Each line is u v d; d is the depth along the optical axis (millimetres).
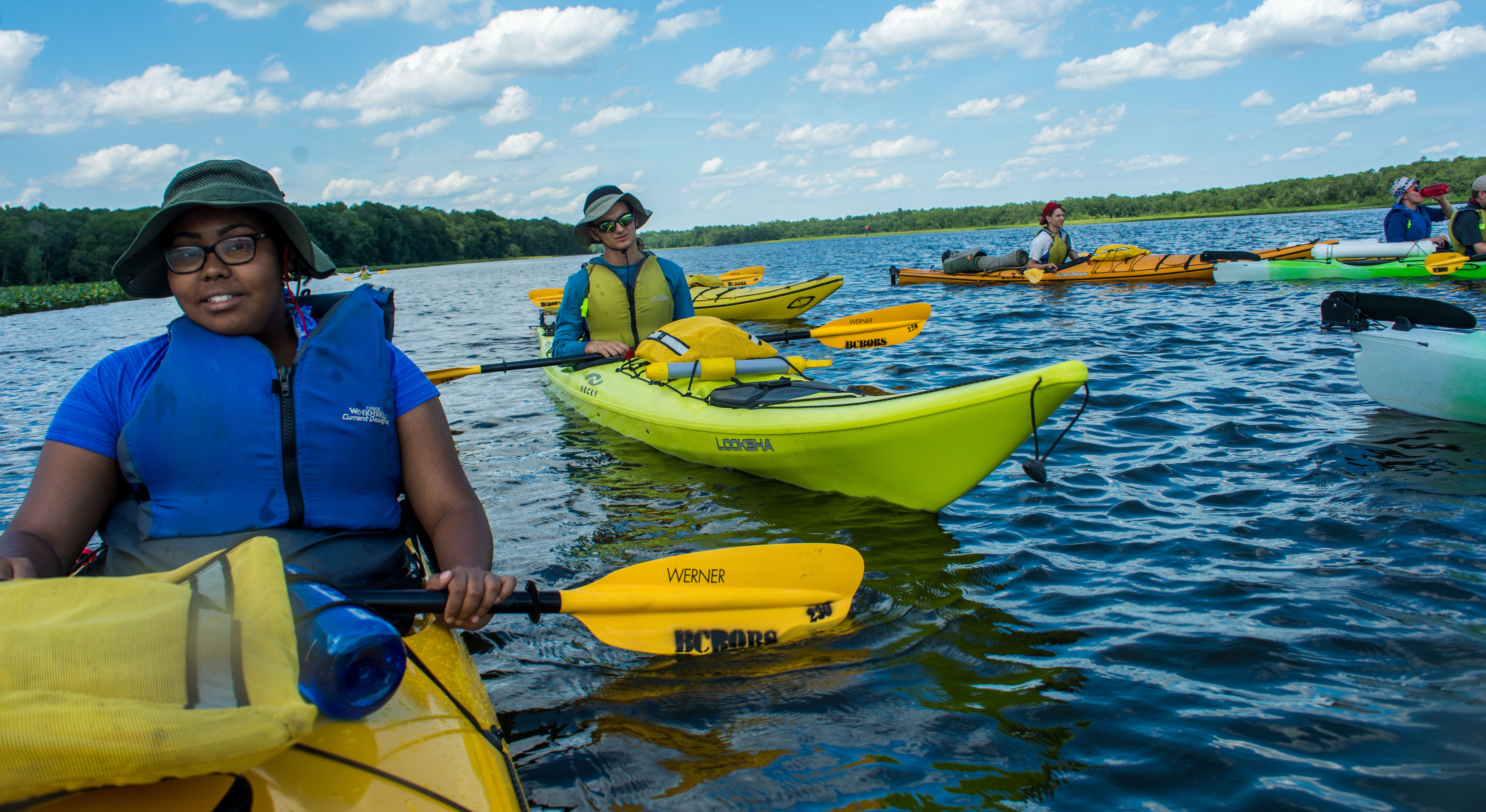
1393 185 12031
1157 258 13367
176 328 1792
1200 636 2658
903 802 1938
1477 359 4602
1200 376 6359
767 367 5168
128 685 1096
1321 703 2277
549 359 5773
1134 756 2084
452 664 1846
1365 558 3172
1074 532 3609
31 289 40438
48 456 1674
